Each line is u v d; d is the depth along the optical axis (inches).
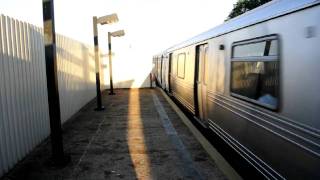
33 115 254.5
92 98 565.9
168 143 266.1
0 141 196.5
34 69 260.1
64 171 207.2
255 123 180.9
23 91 236.4
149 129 318.0
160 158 229.3
